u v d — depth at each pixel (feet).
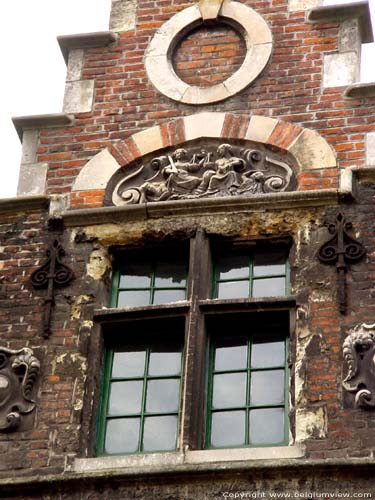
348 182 39.58
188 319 38.27
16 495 35.68
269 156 40.96
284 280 39.14
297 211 39.60
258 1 43.78
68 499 35.40
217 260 39.86
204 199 40.09
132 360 38.50
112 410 37.68
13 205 41.11
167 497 35.01
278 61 42.47
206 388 37.55
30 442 36.81
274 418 36.86
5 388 37.81
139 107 42.47
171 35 43.68
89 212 40.45
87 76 43.42
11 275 39.83
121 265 40.16
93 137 42.14
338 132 40.83
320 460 34.81
